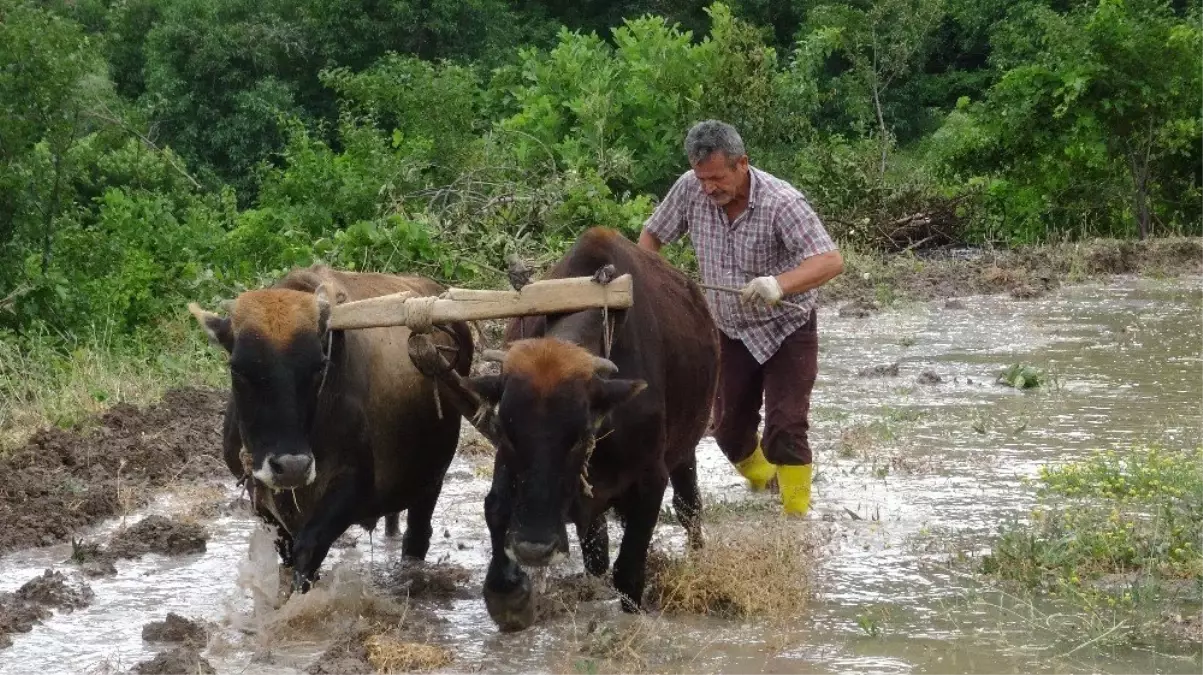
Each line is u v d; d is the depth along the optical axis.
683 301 6.94
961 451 9.37
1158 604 6.28
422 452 6.91
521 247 14.41
